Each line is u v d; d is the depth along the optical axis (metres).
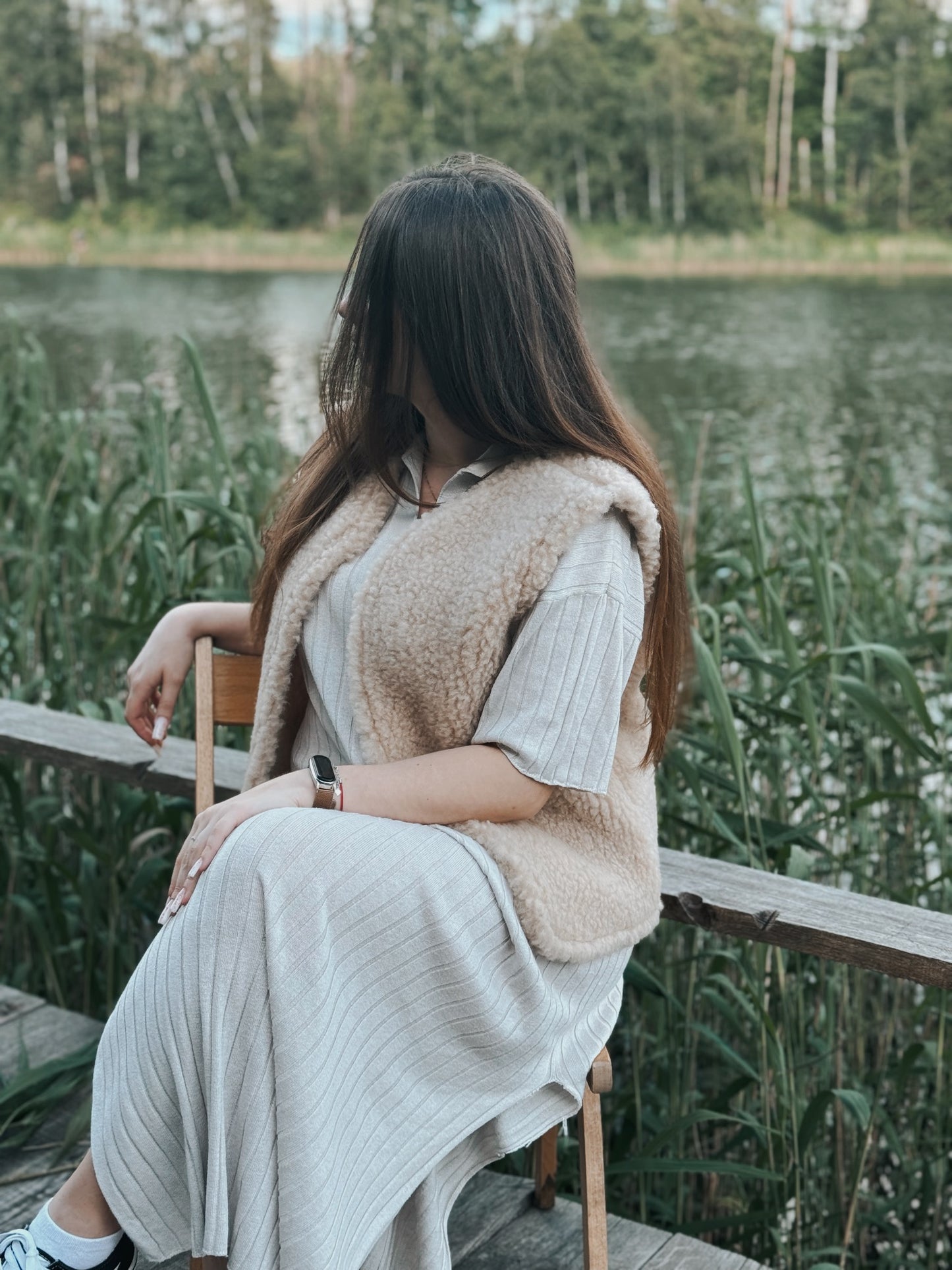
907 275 36.41
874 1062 2.37
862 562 2.95
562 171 46.78
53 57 47.03
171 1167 1.20
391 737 1.35
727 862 1.69
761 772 2.36
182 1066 1.17
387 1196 1.21
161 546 2.51
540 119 46.69
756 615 3.00
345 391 1.40
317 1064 1.16
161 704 1.64
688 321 20.50
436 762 1.28
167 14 49.34
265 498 3.15
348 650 1.35
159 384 3.33
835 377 12.96
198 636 1.65
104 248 40.91
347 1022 1.20
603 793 1.29
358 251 1.34
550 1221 1.66
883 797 1.93
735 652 2.22
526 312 1.29
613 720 1.29
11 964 2.51
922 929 1.49
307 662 1.43
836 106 49.31
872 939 1.45
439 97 48.06
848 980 2.17
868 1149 2.04
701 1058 2.31
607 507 1.29
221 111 46.81
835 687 2.15
